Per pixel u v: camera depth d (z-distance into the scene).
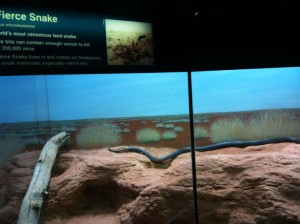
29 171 4.61
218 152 4.80
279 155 3.99
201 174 4.03
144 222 4.07
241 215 3.68
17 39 2.99
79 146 5.48
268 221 3.50
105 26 3.42
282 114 4.67
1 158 4.48
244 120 4.84
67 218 4.70
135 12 3.58
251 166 3.91
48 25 3.13
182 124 4.98
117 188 4.91
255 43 3.92
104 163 4.86
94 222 4.53
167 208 3.95
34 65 3.09
